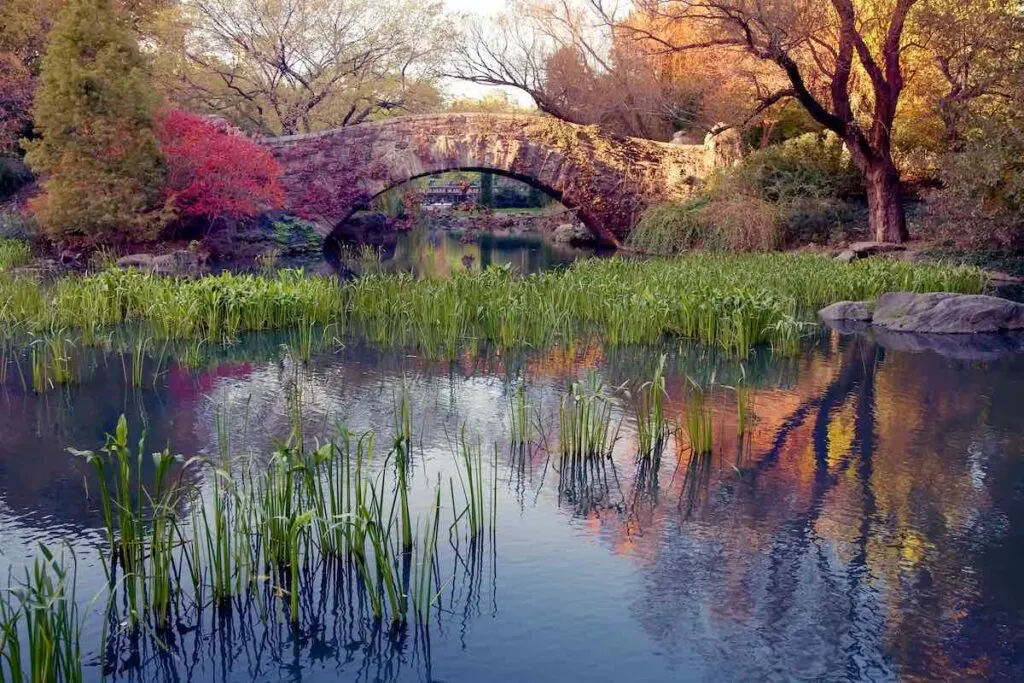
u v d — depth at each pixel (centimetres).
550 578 536
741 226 2422
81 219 2178
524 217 4444
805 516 633
